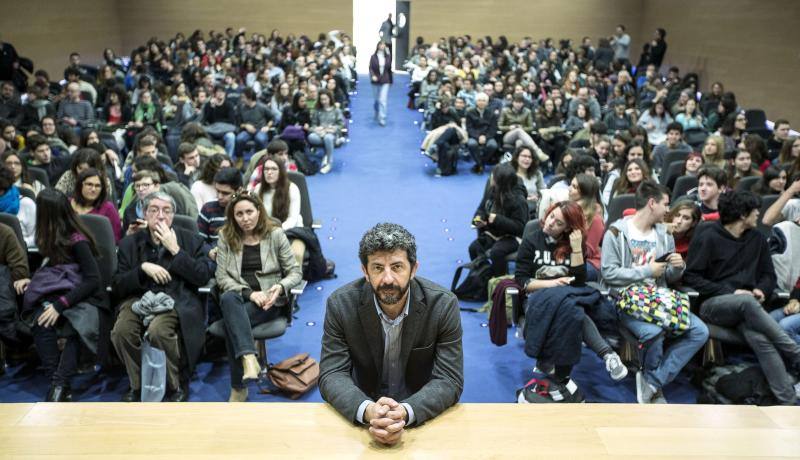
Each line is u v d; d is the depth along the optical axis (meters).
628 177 5.30
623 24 19.14
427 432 1.93
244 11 19.17
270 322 3.68
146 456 1.80
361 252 1.96
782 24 11.70
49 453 1.81
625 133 6.46
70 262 3.69
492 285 4.53
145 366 3.50
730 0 13.73
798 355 3.45
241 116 9.44
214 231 4.75
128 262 3.72
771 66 12.11
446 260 5.90
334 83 11.30
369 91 15.60
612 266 3.76
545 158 8.52
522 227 4.89
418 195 7.99
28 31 13.69
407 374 2.15
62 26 15.22
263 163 4.94
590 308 3.56
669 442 1.91
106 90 11.70
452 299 2.09
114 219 4.49
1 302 3.67
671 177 6.23
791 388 3.47
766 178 5.25
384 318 2.09
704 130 9.51
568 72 13.91
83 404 2.06
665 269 3.73
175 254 3.60
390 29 17.11
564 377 3.54
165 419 1.98
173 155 9.05
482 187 8.38
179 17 19.12
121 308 3.64
